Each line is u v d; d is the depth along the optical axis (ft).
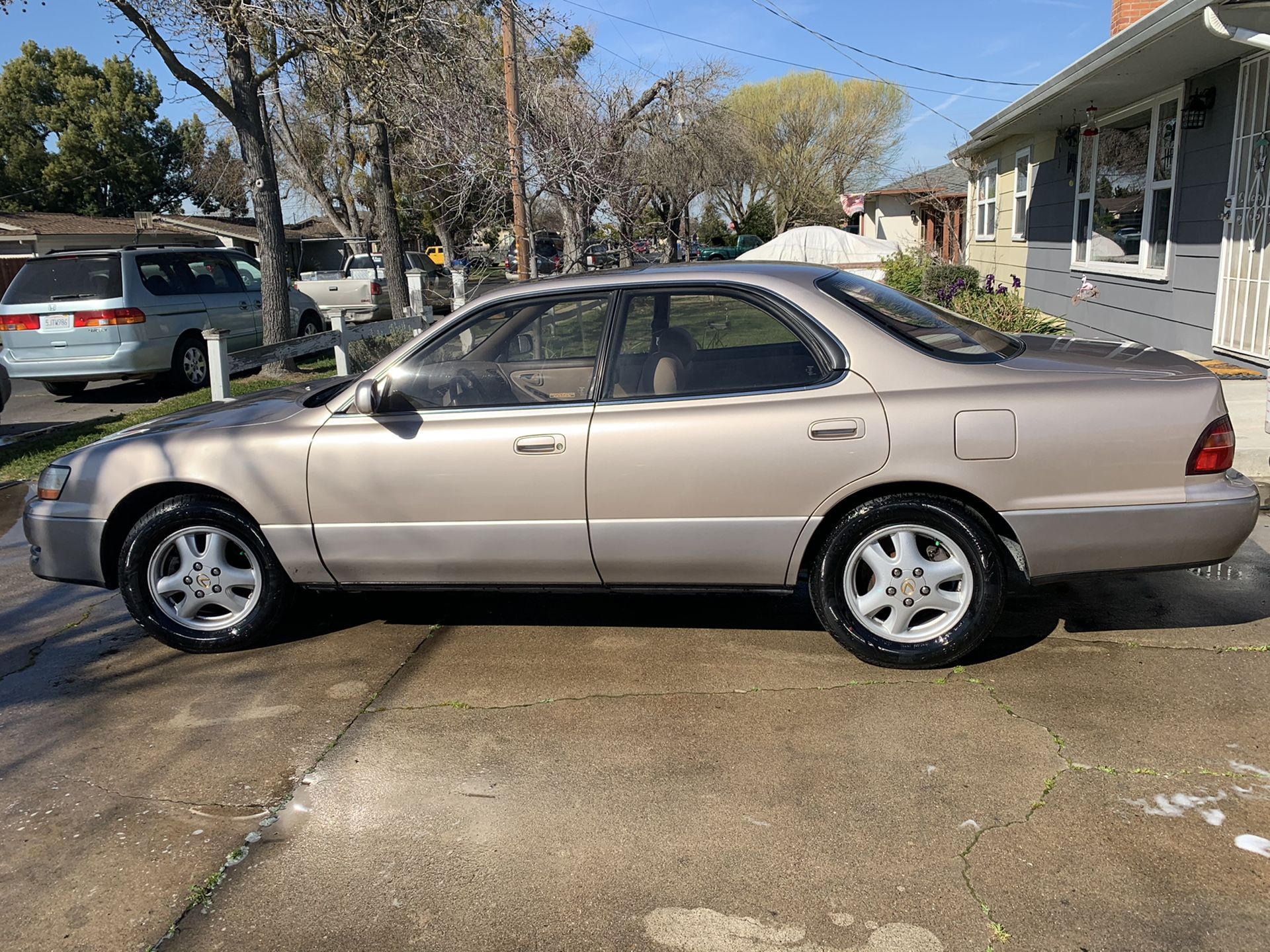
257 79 41.24
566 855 9.61
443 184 48.98
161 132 161.48
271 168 42.45
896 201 119.65
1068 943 8.11
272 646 15.16
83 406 39.58
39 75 151.53
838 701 12.38
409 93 40.45
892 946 8.18
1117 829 9.53
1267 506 19.27
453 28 40.96
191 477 14.17
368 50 38.58
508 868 9.46
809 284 13.12
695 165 75.36
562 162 45.70
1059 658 13.25
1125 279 36.96
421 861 9.64
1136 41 26.40
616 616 15.64
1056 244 45.52
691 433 12.65
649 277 13.50
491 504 13.32
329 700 13.20
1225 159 28.81
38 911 9.18
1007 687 12.51
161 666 14.62
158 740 12.33
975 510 12.42
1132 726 11.41
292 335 43.91
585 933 8.54
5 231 106.11
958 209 85.51
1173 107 32.71
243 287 45.70
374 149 52.60
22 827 10.53
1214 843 9.27
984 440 11.98
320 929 8.75
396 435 13.56
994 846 9.39
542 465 13.05
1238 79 27.78
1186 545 11.99
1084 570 12.25
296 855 9.84
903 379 12.36
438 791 10.85
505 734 12.01
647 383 13.12
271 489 13.94
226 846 10.05
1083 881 8.83
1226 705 11.78
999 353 13.12
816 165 143.13
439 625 15.65
